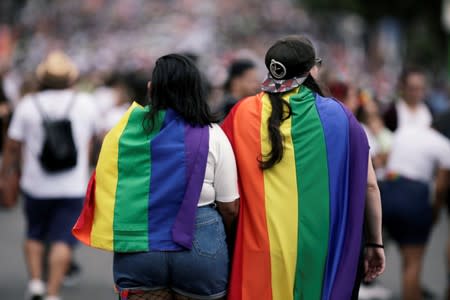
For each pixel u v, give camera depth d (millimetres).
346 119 11125
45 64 18547
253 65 17703
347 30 170375
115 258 11281
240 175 11266
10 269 22859
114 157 11164
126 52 139000
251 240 11102
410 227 17688
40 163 18047
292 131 11117
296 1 190750
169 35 178250
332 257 10984
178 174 11047
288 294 10945
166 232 10992
